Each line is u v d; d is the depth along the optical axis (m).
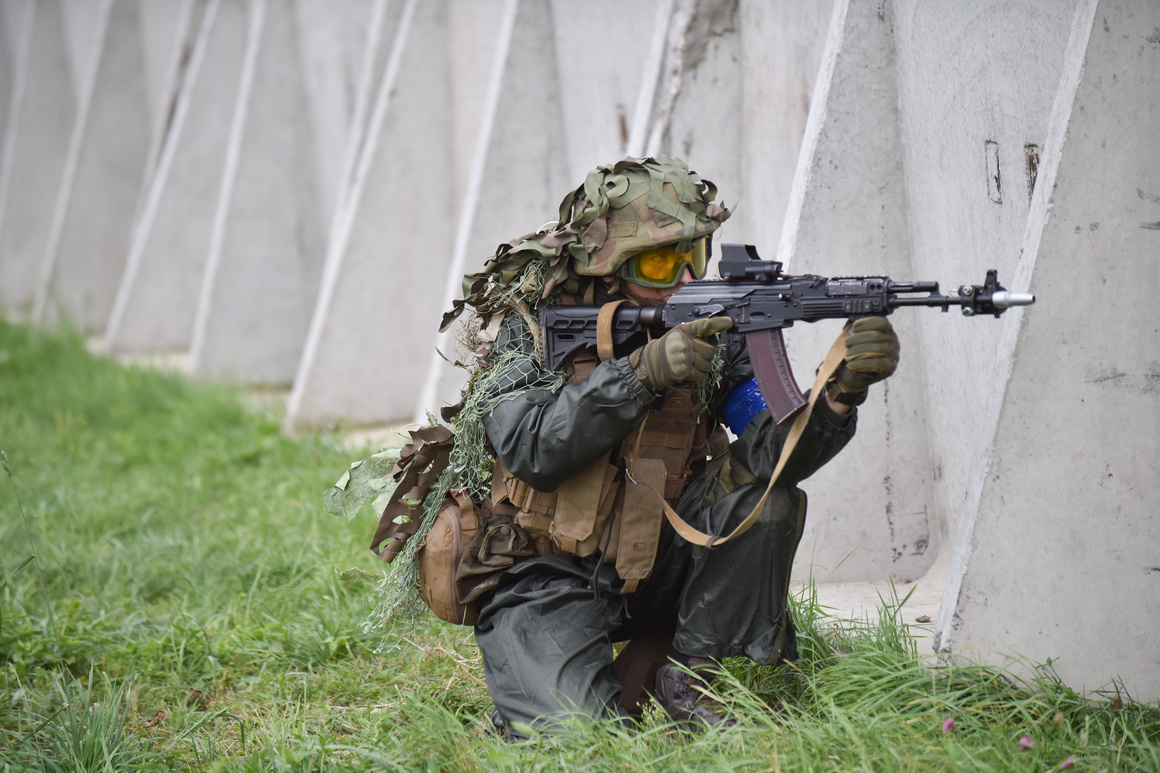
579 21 21.75
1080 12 10.42
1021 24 12.21
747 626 9.84
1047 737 9.38
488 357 10.19
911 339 14.27
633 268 9.78
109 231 46.38
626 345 9.91
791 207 13.88
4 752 10.80
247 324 33.72
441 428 10.52
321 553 16.80
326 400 27.47
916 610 12.71
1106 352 10.40
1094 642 10.54
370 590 14.95
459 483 10.54
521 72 22.69
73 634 14.37
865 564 14.09
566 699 9.34
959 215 13.21
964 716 9.36
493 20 25.02
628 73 20.52
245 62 38.59
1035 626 10.53
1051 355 10.34
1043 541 10.48
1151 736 9.60
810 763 8.56
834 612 12.72
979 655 10.48
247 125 32.97
